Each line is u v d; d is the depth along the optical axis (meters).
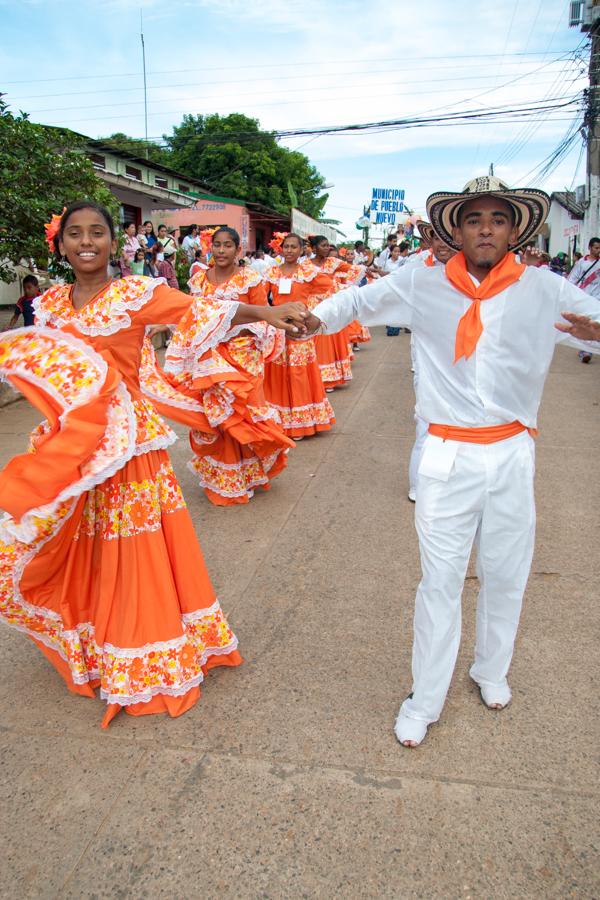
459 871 2.04
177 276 14.88
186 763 2.47
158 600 2.65
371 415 7.54
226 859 2.09
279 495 5.13
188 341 2.64
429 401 2.41
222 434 4.83
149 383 2.79
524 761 2.45
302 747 2.54
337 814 2.24
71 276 8.29
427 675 2.50
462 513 2.39
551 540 4.23
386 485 5.28
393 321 2.49
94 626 2.68
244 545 4.26
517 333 2.27
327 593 3.65
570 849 2.10
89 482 2.35
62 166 7.91
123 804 2.30
